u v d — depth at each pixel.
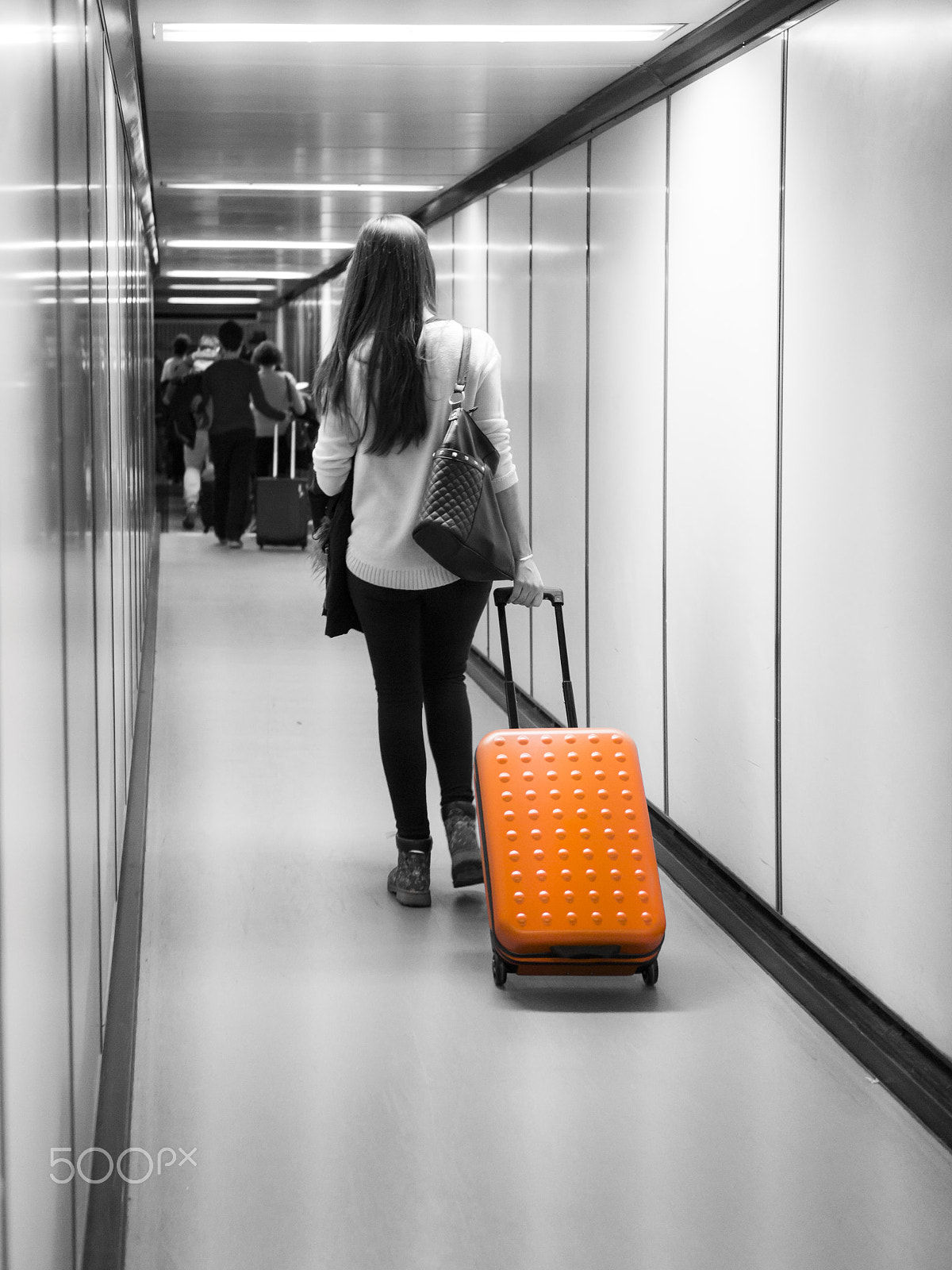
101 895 2.56
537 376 6.15
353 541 3.75
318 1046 3.00
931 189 2.65
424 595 3.75
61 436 1.76
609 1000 3.28
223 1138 2.60
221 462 13.23
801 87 3.29
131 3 3.59
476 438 3.59
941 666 2.66
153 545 11.99
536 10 3.81
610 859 3.29
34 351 1.45
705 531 4.04
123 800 3.82
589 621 5.39
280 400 13.64
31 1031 1.32
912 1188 2.46
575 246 5.48
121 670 3.78
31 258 1.44
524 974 3.32
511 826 3.31
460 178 7.40
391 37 4.15
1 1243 1.13
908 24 2.73
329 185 7.75
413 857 3.89
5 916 1.16
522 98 5.11
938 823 2.70
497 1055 2.97
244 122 5.71
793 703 3.42
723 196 3.85
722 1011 3.22
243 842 4.46
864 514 2.98
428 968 3.45
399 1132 2.64
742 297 3.71
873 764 2.98
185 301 19.56
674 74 4.21
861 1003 3.08
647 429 4.60
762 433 3.58
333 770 5.36
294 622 8.98
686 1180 2.48
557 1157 2.55
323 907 3.87
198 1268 2.19
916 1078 2.75
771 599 3.54
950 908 2.67
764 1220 2.35
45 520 1.53
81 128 2.29
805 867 3.37
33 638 1.39
